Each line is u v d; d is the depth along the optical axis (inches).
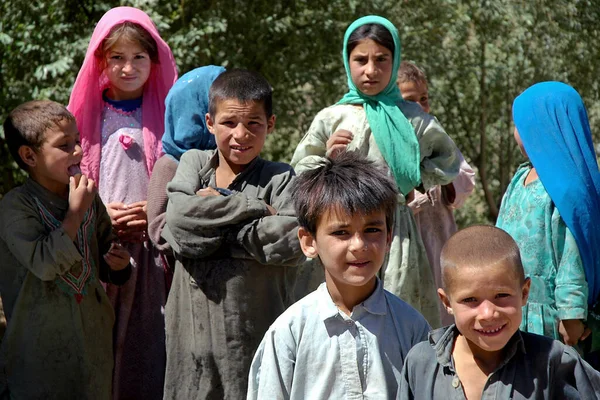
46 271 180.7
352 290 151.3
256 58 433.4
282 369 150.8
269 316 183.3
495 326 134.4
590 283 188.1
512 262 136.3
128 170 219.3
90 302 192.4
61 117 190.7
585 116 196.9
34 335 185.6
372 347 150.5
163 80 227.9
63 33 396.8
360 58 230.4
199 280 183.2
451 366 139.1
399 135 224.4
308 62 440.5
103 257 203.0
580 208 186.4
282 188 187.2
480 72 460.1
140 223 208.7
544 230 189.8
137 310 211.9
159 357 210.7
